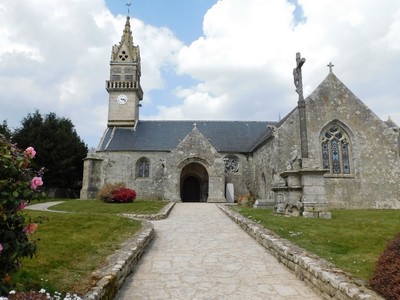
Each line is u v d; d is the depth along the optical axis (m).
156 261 7.30
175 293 5.29
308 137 21.55
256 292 5.34
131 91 35.28
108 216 12.38
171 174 26.75
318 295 5.18
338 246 7.46
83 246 7.27
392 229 9.69
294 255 6.38
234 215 13.75
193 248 8.58
